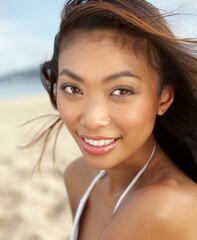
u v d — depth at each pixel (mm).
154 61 1446
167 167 1573
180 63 1487
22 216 3877
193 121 1637
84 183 1978
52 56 1780
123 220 1403
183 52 1479
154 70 1451
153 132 1690
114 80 1394
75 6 1461
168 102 1560
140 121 1428
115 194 1707
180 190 1411
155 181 1487
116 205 1610
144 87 1427
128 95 1409
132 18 1380
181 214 1375
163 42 1427
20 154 5930
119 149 1451
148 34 1402
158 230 1367
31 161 5520
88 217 1822
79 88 1434
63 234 3637
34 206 4094
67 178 2074
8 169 5176
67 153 5910
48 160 5555
